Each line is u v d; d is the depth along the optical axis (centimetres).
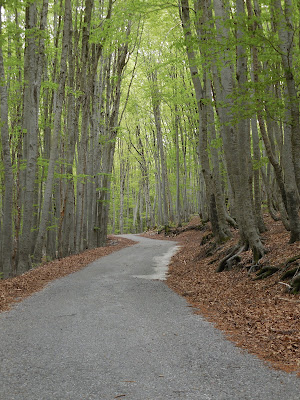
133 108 3422
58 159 2081
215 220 1667
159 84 2822
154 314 771
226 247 1474
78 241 2247
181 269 1494
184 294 1013
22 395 379
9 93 1798
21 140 1736
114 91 2731
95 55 2177
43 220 1591
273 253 1089
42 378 425
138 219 6812
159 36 2219
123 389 393
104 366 463
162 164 3512
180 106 2953
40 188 2245
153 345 553
